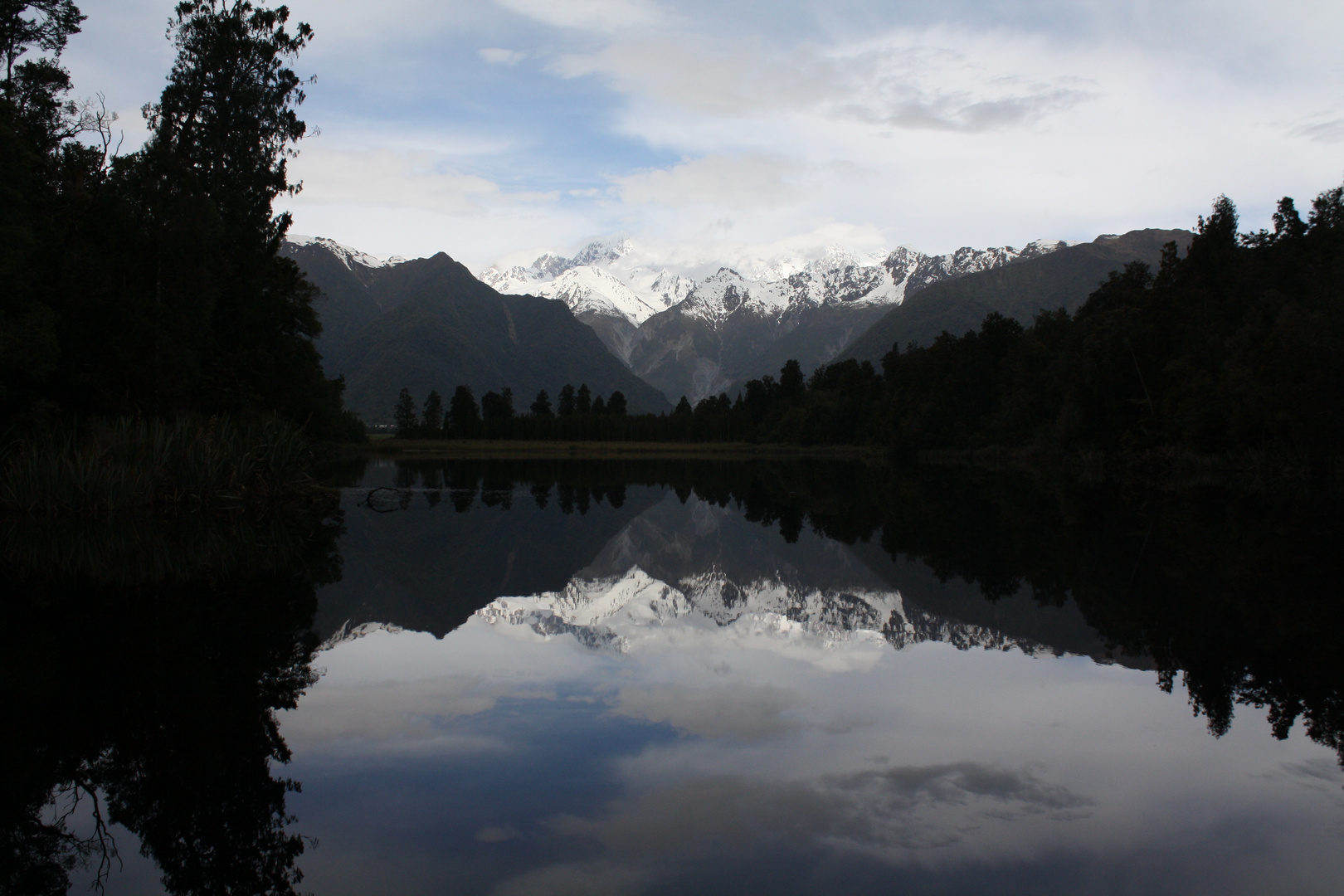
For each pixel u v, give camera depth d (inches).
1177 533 844.0
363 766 247.3
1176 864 185.3
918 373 3708.2
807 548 811.4
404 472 2274.9
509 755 255.6
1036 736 272.8
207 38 1550.2
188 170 1296.8
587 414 6614.2
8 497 788.0
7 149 861.8
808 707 303.9
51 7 1112.8
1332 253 1889.8
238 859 191.2
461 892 173.0
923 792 224.5
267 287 1660.9
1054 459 2440.9
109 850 202.1
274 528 836.6
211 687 333.1
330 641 415.5
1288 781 234.5
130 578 555.5
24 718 296.2
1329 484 1498.5
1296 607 480.4
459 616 485.4
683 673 356.8
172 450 877.2
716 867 183.9
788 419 5329.7
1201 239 2160.4
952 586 579.5
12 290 854.5
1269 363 1622.8
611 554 776.3
